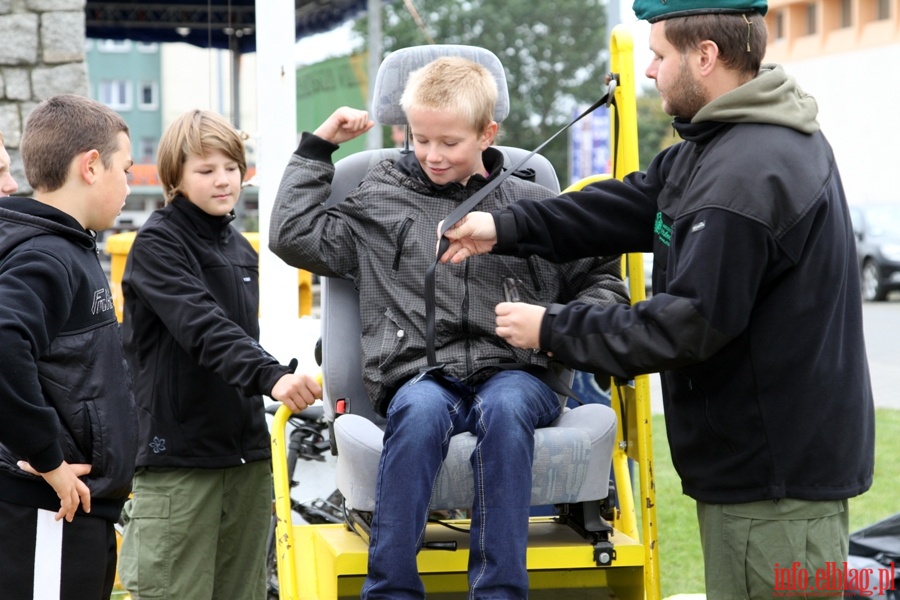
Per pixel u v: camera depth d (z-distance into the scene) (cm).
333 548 270
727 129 238
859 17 2672
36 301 240
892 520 379
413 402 253
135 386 325
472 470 257
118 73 3494
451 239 268
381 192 289
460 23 4169
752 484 238
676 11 243
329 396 294
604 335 234
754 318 235
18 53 652
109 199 267
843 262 238
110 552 265
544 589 296
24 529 251
